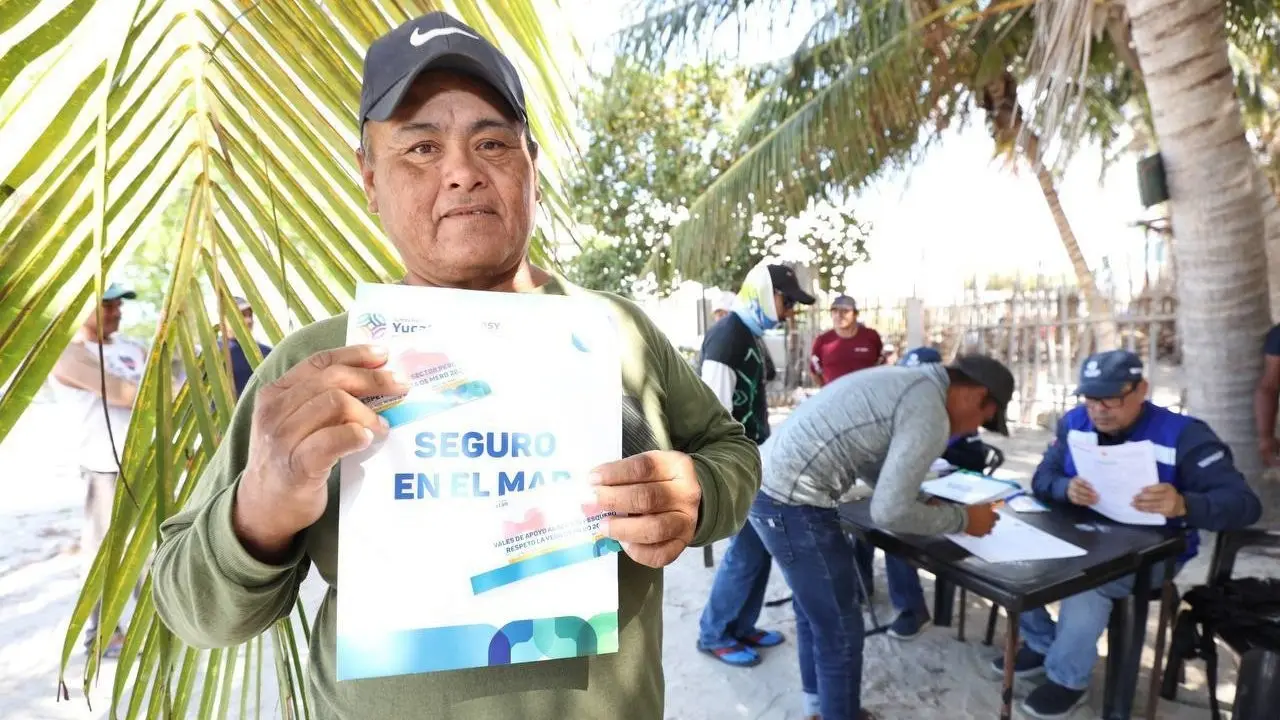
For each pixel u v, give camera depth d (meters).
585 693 0.83
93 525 2.98
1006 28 5.33
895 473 2.03
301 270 0.90
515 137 0.87
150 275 5.51
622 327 1.00
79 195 0.65
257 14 0.83
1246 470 3.83
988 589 1.85
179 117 0.79
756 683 2.84
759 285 3.48
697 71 8.90
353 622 0.70
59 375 2.90
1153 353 6.33
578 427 0.78
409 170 0.84
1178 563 2.39
